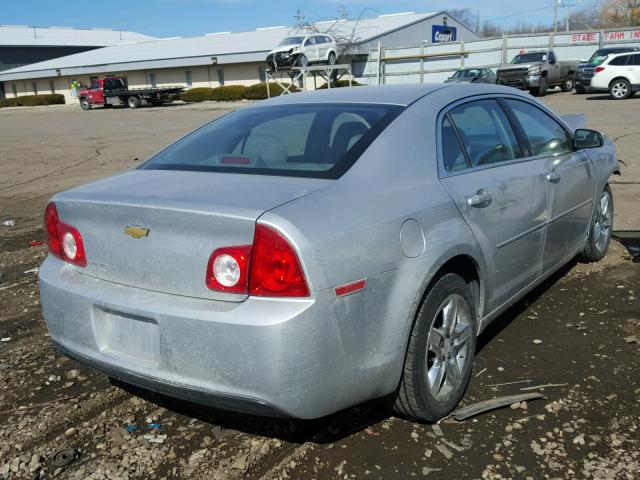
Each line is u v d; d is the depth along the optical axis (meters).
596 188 5.06
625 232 6.42
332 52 37.28
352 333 2.63
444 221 3.10
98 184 3.24
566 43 36.47
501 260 3.61
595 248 5.31
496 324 4.34
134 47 61.69
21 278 5.95
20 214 9.26
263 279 2.49
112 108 43.44
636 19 68.31
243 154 3.32
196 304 2.62
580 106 21.80
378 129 3.19
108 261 2.93
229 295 2.57
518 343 4.03
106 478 2.87
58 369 3.98
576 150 4.79
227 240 2.56
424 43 40.91
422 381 2.99
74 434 3.23
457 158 3.45
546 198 4.11
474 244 3.28
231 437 3.14
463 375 3.32
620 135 13.62
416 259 2.88
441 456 2.91
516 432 3.07
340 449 2.99
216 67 48.03
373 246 2.71
